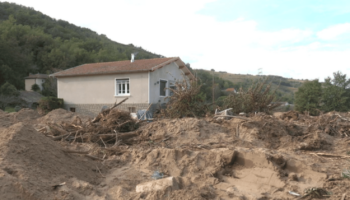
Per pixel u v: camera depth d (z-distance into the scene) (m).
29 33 59.53
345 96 25.84
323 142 9.48
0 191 3.78
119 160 6.66
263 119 10.63
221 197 4.91
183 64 22.36
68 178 4.89
